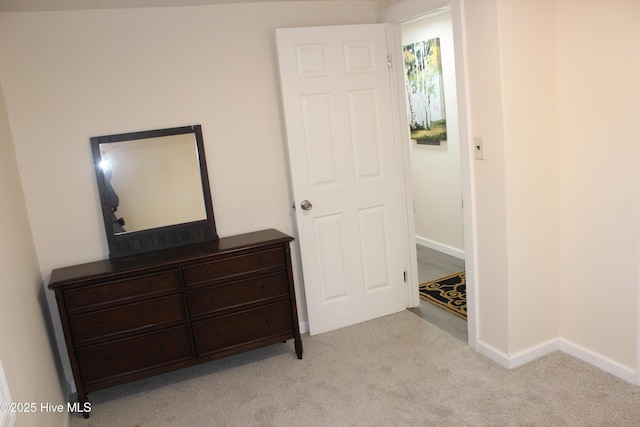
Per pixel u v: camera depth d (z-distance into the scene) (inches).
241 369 115.4
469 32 97.4
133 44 109.7
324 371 110.9
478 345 112.3
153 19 110.4
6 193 87.0
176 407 102.4
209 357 110.0
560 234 104.3
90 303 99.3
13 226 88.0
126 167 111.4
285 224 128.6
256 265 111.3
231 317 110.8
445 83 173.5
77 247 111.1
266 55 120.7
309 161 123.0
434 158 187.5
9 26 100.7
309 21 123.5
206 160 118.4
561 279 106.3
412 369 107.9
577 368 101.8
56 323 111.5
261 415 96.8
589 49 91.4
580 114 95.3
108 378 102.7
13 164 99.3
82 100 107.6
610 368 98.7
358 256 131.6
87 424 99.2
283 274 114.0
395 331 127.4
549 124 98.8
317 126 122.3
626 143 88.4
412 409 93.8
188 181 116.6
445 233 189.8
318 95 121.4
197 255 106.1
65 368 113.5
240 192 122.9
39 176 106.3
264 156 123.9
